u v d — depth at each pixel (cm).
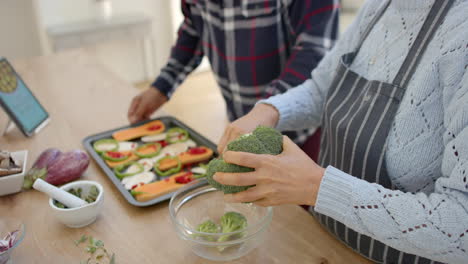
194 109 362
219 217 94
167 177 115
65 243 90
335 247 89
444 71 74
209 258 83
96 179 114
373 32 98
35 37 393
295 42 143
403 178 84
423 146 80
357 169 92
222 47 155
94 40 371
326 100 105
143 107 154
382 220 70
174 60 168
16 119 135
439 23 79
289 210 100
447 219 65
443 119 77
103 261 84
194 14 159
